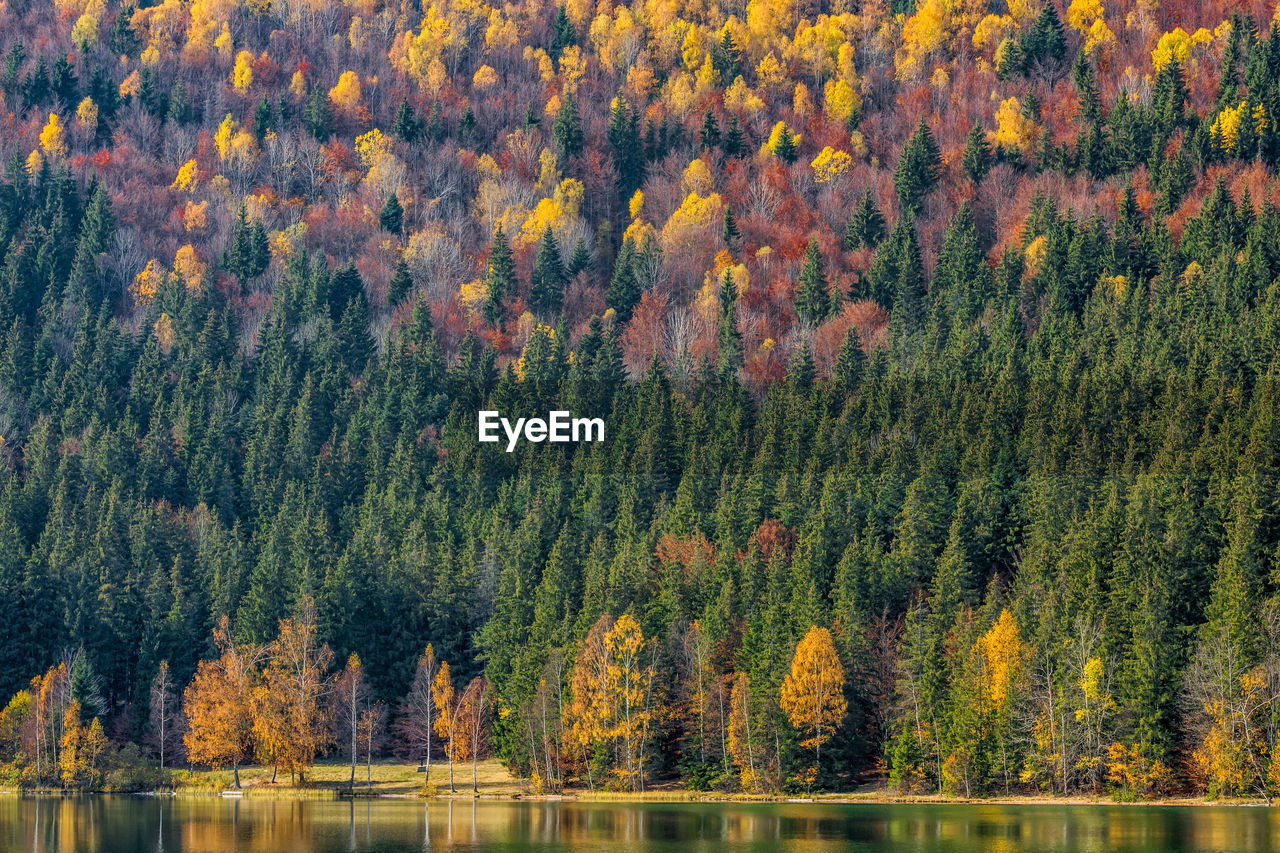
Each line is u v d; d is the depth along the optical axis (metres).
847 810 121.12
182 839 107.62
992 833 105.56
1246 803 118.56
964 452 178.00
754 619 141.75
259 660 155.50
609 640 137.75
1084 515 151.00
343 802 134.00
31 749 149.00
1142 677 123.94
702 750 136.75
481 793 137.12
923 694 131.25
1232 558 129.75
